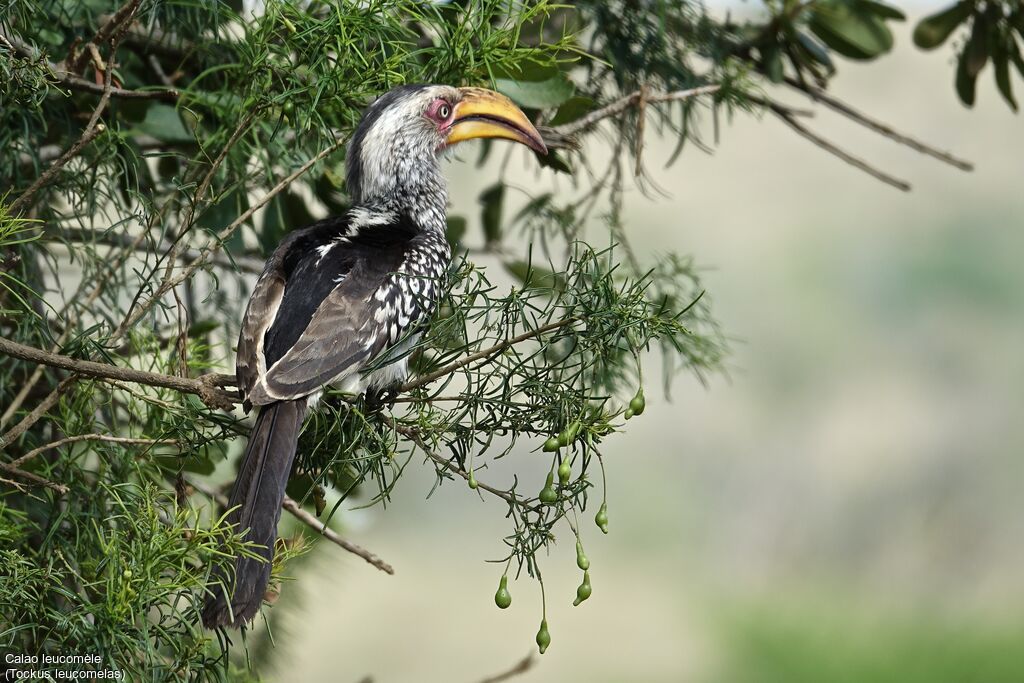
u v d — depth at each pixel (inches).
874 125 392.5
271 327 302.2
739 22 399.9
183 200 339.6
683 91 370.0
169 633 261.1
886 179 385.4
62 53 330.0
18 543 282.8
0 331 318.7
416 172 351.6
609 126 391.2
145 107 347.9
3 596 257.1
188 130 345.7
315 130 331.6
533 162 592.7
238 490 277.6
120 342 314.2
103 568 270.4
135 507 274.7
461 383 322.3
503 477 836.6
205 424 286.5
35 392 313.0
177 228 347.3
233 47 315.3
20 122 308.7
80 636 253.9
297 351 295.7
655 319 268.1
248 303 306.3
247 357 294.5
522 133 347.6
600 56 380.8
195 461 303.0
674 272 384.8
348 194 360.2
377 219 342.0
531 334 274.1
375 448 290.0
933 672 970.7
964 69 401.4
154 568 250.2
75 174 309.0
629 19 376.5
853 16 392.5
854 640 984.9
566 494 278.2
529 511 260.7
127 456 283.9
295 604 369.4
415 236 334.6
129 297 318.3
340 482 319.3
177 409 283.7
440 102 350.6
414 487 949.8
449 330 284.0
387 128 350.3
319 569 372.2
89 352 292.8
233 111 318.3
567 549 1046.4
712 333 383.2
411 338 318.7
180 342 286.5
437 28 318.7
